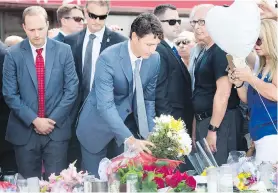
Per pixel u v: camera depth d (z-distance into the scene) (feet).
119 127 16.79
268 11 18.19
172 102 19.42
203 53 18.97
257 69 17.83
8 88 18.95
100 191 13.73
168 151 14.82
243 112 19.04
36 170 19.26
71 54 19.24
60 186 14.15
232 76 17.13
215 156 18.54
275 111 16.84
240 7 16.26
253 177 14.55
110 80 17.13
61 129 19.10
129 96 17.44
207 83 18.80
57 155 19.13
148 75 17.37
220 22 16.40
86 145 17.93
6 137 19.21
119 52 17.17
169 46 19.65
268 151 16.75
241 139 19.07
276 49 16.57
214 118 18.44
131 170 13.91
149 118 17.63
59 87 19.12
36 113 19.03
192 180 13.75
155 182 13.65
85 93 19.72
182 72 19.65
